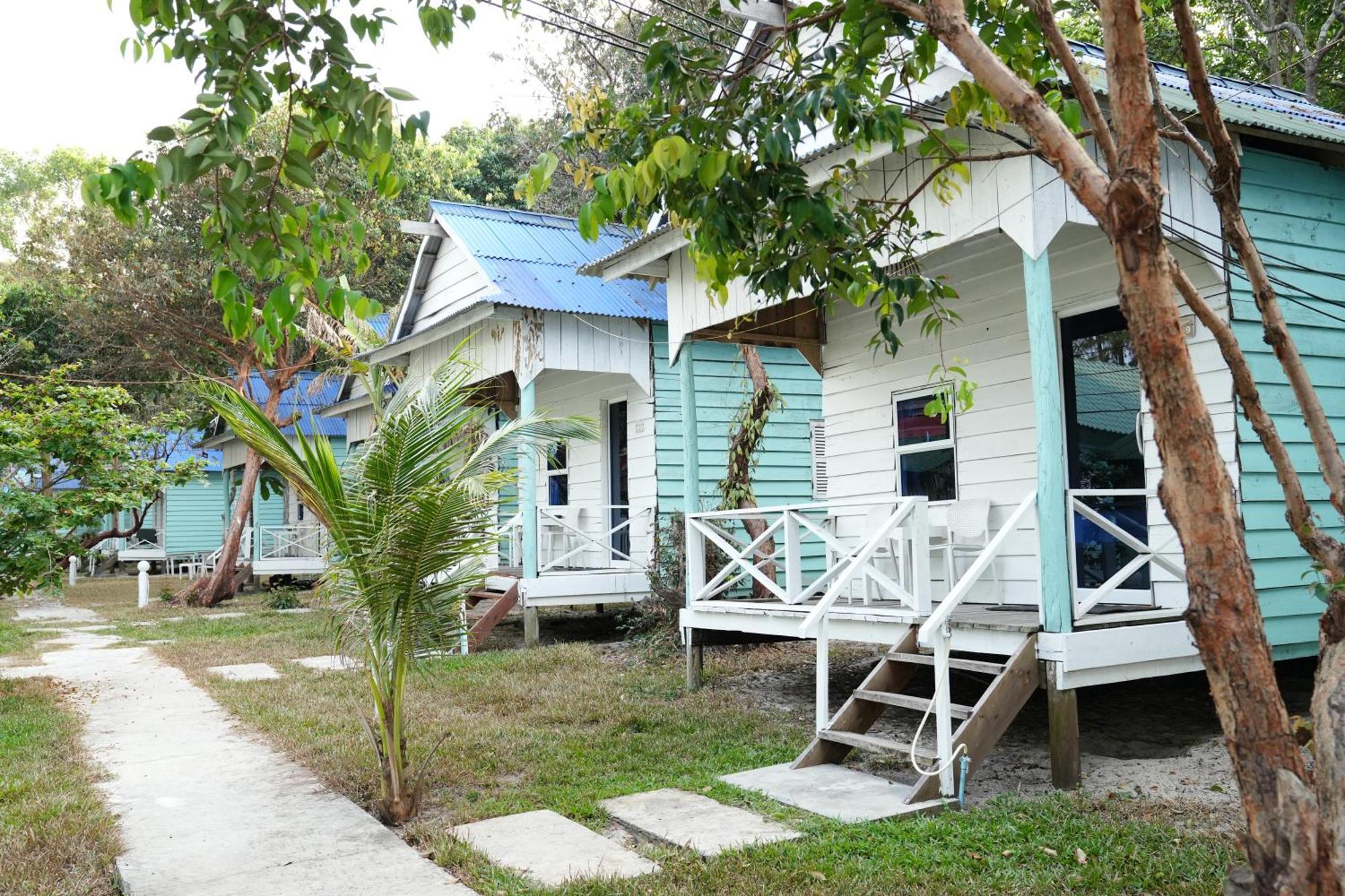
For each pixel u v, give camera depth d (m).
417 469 5.59
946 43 3.69
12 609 20.94
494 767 6.69
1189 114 6.74
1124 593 8.01
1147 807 5.51
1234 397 6.91
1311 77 15.89
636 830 5.34
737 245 5.64
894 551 8.67
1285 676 8.49
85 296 22.94
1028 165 6.41
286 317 4.53
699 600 9.29
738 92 5.70
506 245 14.45
